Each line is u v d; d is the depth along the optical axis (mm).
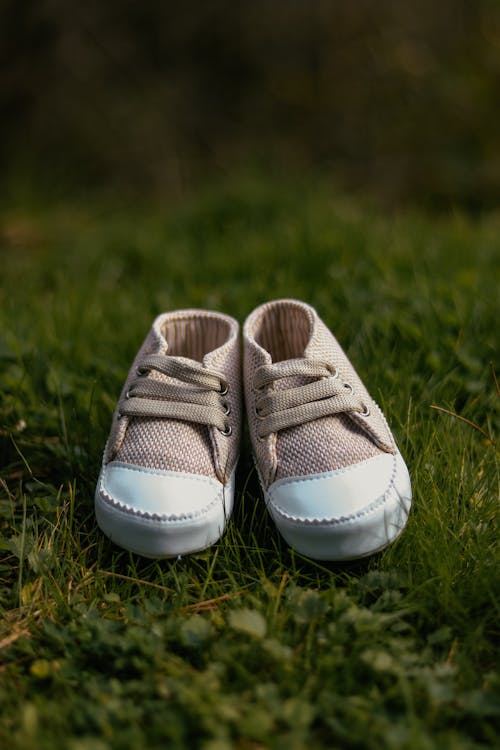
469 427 524
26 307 716
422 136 1395
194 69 1633
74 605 442
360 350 583
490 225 896
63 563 459
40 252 1008
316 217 895
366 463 447
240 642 420
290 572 452
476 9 1486
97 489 455
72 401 567
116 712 391
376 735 386
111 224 1092
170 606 438
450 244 783
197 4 1572
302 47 1605
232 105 1648
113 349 621
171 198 1446
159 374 481
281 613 430
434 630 427
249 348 491
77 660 419
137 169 1555
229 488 460
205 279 762
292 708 387
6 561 472
